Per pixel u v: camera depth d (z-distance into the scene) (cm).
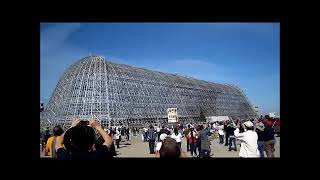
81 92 8850
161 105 10762
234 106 15212
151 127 2884
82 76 8975
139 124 9506
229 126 2723
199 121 12338
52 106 9400
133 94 9812
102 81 8950
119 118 8969
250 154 1002
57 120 8938
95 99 8744
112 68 9344
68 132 443
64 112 8875
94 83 8856
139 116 9731
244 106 16062
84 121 488
